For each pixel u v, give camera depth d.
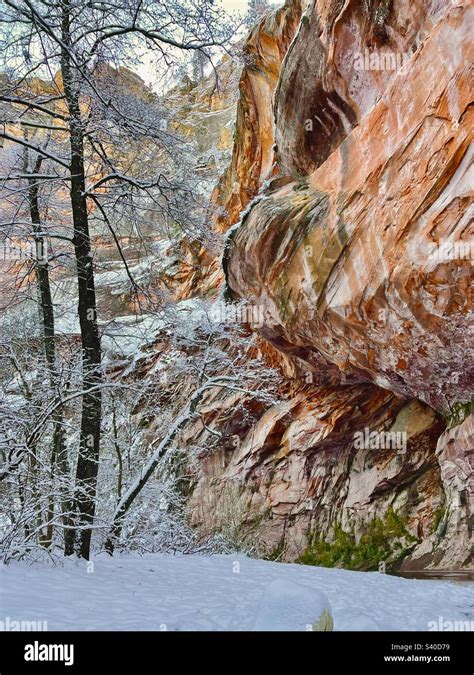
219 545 18.08
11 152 11.41
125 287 11.75
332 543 18.42
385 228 12.51
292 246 15.97
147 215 11.05
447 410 14.53
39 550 8.09
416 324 12.48
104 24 8.89
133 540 11.92
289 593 4.65
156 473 23.83
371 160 13.63
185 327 14.12
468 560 13.83
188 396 23.03
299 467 20.30
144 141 9.49
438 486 16.50
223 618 5.56
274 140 21.00
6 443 8.35
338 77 15.20
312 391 20.94
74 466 13.65
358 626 5.54
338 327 14.78
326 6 15.10
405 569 15.52
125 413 18.77
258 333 18.92
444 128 11.28
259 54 21.42
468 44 10.73
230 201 25.23
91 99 8.73
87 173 10.42
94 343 9.32
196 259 26.44
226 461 23.52
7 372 12.04
